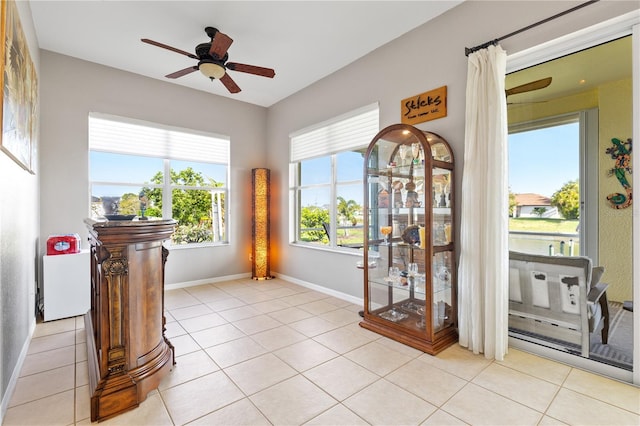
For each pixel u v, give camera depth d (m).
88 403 1.87
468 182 2.55
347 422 1.69
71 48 3.50
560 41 2.23
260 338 2.78
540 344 2.45
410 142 2.88
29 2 2.68
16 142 2.12
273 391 1.97
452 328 2.79
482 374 2.17
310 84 4.51
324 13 2.88
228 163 5.09
